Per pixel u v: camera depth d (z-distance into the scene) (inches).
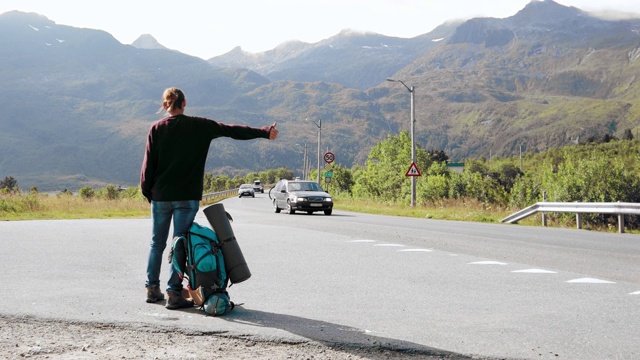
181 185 386.9
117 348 304.5
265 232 959.6
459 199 2079.2
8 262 595.2
